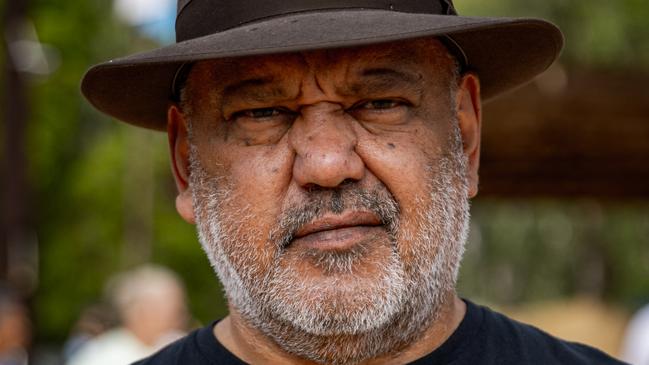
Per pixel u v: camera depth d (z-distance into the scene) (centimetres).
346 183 190
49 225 1267
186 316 618
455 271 208
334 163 186
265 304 196
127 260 1159
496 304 1452
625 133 677
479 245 1448
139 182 1177
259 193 195
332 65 190
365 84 192
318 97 191
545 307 724
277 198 194
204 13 199
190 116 213
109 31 1172
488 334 212
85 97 225
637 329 648
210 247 211
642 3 1084
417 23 177
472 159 223
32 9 1180
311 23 179
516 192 755
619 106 669
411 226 193
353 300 187
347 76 191
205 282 1266
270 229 194
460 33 206
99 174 1202
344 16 181
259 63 192
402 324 197
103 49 1191
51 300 1246
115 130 1233
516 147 691
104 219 1230
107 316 569
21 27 795
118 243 1231
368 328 189
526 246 1406
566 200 786
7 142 793
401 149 193
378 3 190
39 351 1220
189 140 216
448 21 178
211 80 203
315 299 187
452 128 208
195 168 213
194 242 1244
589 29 1077
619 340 657
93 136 1295
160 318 522
